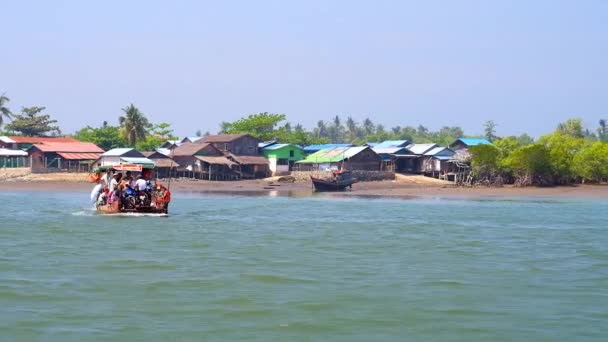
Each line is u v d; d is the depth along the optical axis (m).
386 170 132.62
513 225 51.31
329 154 132.62
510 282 27.41
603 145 118.44
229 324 20.75
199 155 128.12
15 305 22.67
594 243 40.22
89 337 19.31
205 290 25.22
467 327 20.70
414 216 59.47
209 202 77.56
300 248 36.84
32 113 176.50
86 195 90.12
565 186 116.38
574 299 24.41
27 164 131.25
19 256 32.59
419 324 20.97
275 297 24.22
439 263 32.06
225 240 39.94
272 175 134.12
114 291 24.84
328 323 21.00
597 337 19.78
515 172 118.31
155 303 23.14
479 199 89.56
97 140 152.62
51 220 51.16
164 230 44.94
